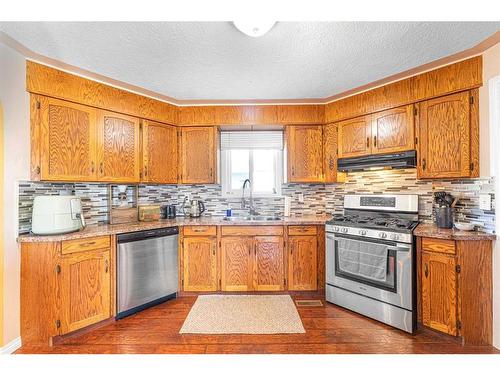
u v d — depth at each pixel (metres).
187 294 3.23
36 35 1.94
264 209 3.86
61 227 2.32
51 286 2.21
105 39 2.00
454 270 2.16
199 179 3.46
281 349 2.16
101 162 2.73
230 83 2.82
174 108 3.41
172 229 3.15
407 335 2.35
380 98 2.88
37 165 2.32
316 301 3.04
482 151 2.22
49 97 2.40
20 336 2.20
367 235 2.68
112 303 2.59
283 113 3.42
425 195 2.79
